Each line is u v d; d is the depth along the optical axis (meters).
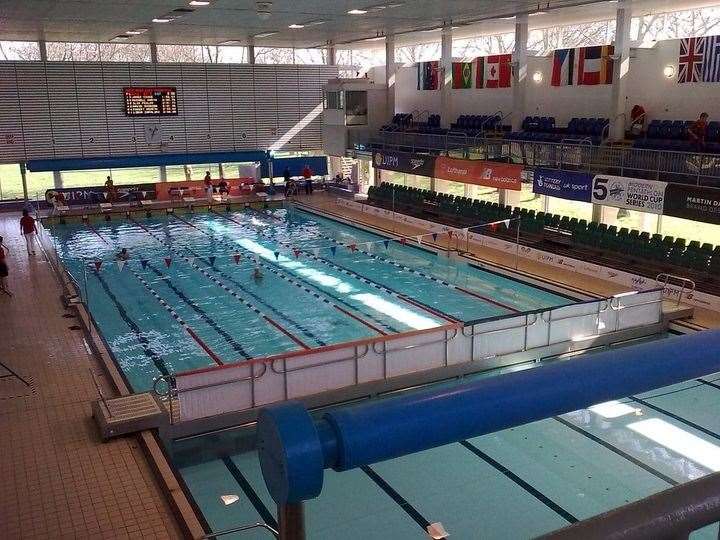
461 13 16.80
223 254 15.97
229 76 24.77
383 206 21.34
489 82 21.08
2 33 19.39
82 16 15.91
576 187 15.08
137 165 23.50
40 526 5.68
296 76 25.91
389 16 17.17
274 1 14.31
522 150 17.20
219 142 25.14
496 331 9.20
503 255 15.43
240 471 7.13
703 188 12.45
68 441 7.11
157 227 19.64
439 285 13.51
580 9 16.14
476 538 5.77
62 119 22.58
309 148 26.83
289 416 0.72
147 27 18.47
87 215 20.59
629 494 6.38
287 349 10.10
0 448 6.98
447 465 6.96
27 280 13.75
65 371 9.00
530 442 7.40
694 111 15.18
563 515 6.08
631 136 16.23
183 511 5.73
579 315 9.84
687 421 7.80
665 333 10.73
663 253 13.33
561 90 18.53
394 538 5.79
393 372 8.57
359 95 24.14
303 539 0.74
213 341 10.46
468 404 0.77
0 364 8.33
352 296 12.72
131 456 6.81
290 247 16.75
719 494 0.73
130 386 8.43
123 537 5.53
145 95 23.47
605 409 8.15
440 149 20.20
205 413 7.53
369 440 0.71
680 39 15.20
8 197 23.00
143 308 12.03
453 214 19.03
